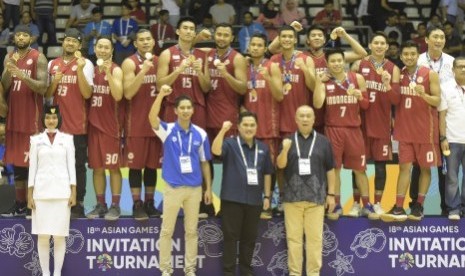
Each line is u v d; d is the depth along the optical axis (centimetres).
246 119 823
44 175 815
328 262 871
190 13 1591
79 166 862
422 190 877
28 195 823
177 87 862
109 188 973
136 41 873
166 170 822
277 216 873
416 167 917
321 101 848
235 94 876
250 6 1670
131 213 977
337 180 872
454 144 873
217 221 862
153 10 1698
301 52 880
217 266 862
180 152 819
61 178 816
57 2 1659
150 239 861
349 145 862
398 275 873
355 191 895
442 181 924
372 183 991
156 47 1455
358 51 905
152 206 879
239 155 827
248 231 833
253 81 869
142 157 862
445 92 873
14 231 855
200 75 847
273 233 867
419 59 918
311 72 863
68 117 857
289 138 841
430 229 875
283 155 823
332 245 871
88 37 1467
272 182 875
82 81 841
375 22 1603
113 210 860
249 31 1499
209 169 845
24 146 872
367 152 891
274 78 853
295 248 838
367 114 881
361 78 866
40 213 814
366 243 873
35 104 869
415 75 873
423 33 1520
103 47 844
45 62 863
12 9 1566
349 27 1552
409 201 978
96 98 859
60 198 813
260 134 865
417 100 870
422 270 873
